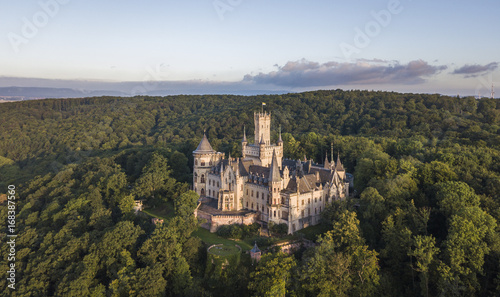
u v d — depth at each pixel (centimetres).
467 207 9400
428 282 8856
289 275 8469
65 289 8775
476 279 8262
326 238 9194
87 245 10550
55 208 13700
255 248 9906
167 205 14462
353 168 18638
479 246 8481
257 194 12425
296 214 11625
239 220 11900
